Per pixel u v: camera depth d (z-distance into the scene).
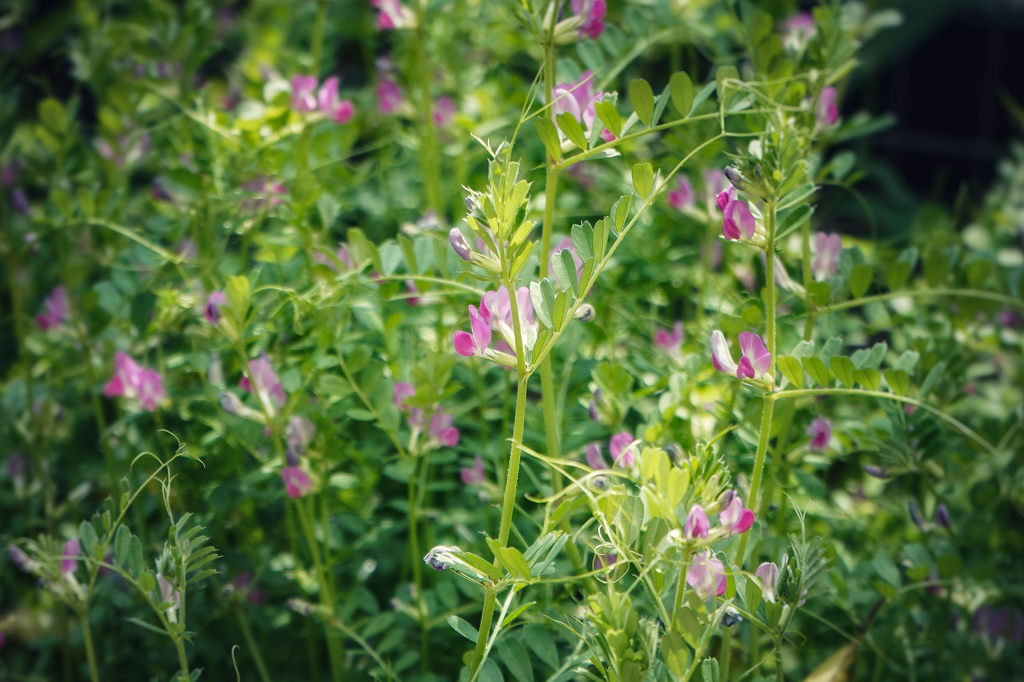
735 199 0.75
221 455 0.86
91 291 0.91
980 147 1.73
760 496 0.85
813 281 0.84
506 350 0.77
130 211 1.07
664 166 0.94
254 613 0.87
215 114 0.92
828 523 0.92
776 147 0.75
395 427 0.83
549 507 0.76
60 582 0.81
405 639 0.87
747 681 0.85
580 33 0.79
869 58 1.56
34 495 0.96
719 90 0.83
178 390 0.88
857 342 0.96
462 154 0.99
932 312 0.98
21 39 1.45
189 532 0.76
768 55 0.86
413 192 1.03
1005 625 0.91
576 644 0.80
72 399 0.99
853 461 0.94
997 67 1.70
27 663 0.95
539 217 0.92
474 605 0.84
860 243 1.00
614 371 0.84
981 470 0.98
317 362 0.83
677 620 0.72
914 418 0.85
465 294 0.85
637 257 0.92
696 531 0.71
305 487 0.82
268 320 0.85
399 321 0.85
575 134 0.77
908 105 1.77
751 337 0.74
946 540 0.89
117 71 1.07
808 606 0.88
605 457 0.88
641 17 0.94
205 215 0.92
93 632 0.92
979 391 1.04
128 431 0.94
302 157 0.91
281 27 1.25
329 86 0.90
